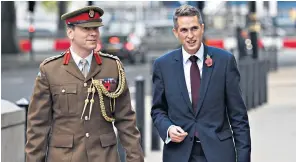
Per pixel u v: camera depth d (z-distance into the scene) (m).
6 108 20.72
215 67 15.23
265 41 113.00
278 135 33.66
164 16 161.50
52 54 109.19
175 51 15.56
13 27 99.88
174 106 15.28
